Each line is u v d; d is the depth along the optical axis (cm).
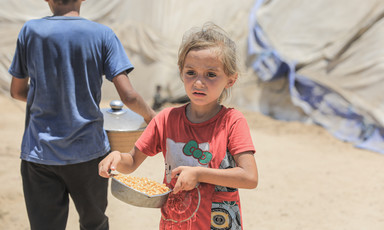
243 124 196
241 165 190
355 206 533
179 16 1460
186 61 195
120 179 200
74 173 253
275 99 1198
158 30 1451
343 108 1026
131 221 430
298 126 1071
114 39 263
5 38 1335
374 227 466
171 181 202
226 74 197
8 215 429
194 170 181
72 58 247
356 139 961
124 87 260
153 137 211
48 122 248
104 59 261
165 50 1439
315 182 631
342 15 1112
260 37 1241
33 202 258
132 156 210
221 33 199
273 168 699
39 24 251
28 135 254
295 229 452
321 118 1067
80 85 250
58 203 261
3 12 1355
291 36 1188
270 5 1271
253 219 474
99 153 258
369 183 637
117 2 1434
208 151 194
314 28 1152
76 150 249
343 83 1048
